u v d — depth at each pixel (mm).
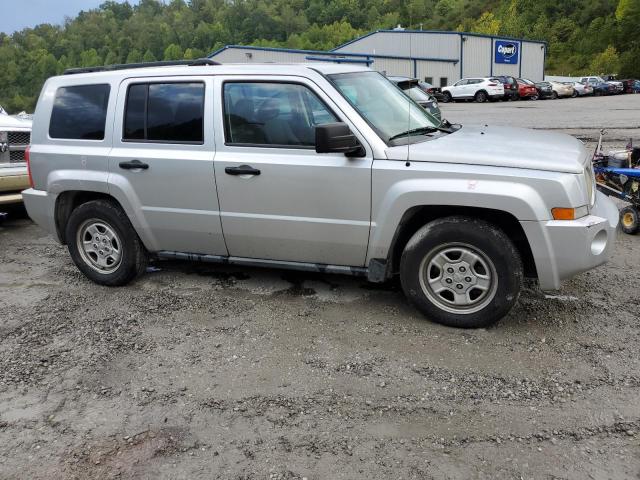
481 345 3898
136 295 5008
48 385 3611
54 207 5266
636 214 6406
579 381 3436
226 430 3115
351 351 3881
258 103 4445
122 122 4887
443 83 49875
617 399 3254
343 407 3277
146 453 2957
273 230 4496
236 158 4457
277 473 2777
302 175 4266
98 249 5211
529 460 2805
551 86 40938
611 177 6680
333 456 2883
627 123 18188
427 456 2859
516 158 3873
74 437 3102
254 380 3580
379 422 3135
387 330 4156
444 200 3896
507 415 3150
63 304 4875
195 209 4695
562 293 4715
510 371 3572
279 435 3059
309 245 4441
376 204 4113
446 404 3268
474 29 102625
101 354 3973
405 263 4160
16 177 7004
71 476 2807
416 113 4922
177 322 4426
